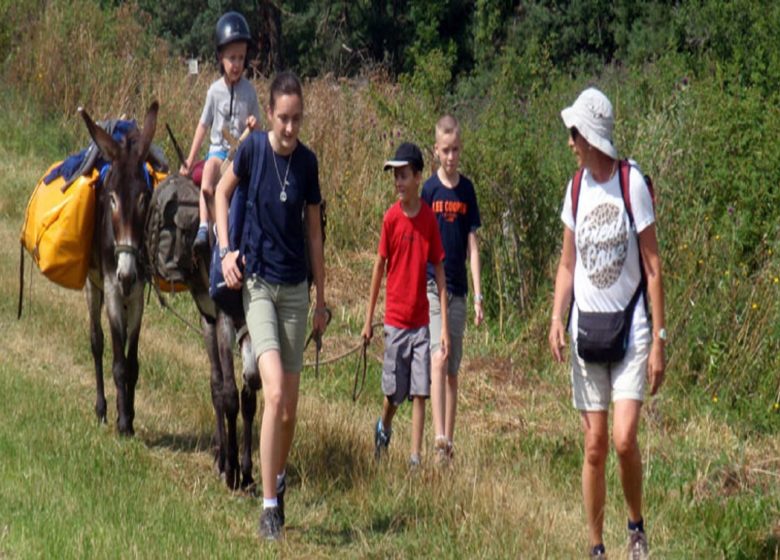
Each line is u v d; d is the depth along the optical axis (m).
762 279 21.61
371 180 32.62
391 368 17.25
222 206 14.11
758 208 22.64
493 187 25.53
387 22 90.31
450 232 17.67
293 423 14.48
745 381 21.06
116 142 17.62
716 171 23.31
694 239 22.72
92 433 17.67
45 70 44.00
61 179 19.25
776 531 15.26
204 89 41.88
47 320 24.59
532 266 25.70
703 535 15.10
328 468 17.09
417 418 17.19
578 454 18.22
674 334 21.86
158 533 13.51
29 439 16.58
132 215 17.44
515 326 25.17
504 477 17.02
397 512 15.45
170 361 22.73
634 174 12.77
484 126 27.33
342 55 90.00
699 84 27.91
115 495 14.72
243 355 15.33
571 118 12.75
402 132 32.19
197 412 19.67
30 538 12.99
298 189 14.05
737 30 43.16
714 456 18.12
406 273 17.12
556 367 23.34
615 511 15.88
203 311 17.39
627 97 32.19
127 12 47.56
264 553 13.42
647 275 12.77
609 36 78.38
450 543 14.32
